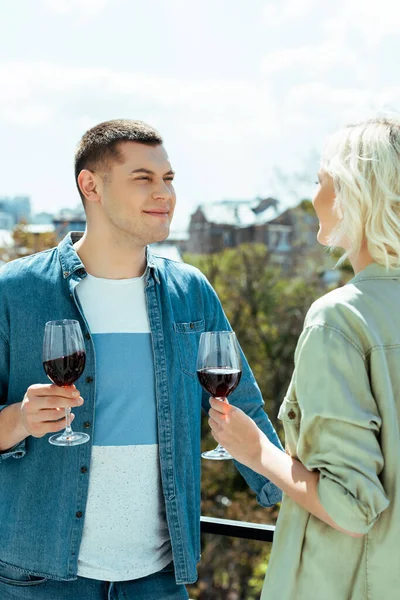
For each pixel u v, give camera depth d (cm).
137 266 182
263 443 142
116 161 173
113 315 177
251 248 1894
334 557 130
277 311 1841
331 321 130
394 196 130
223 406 145
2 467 175
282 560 135
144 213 173
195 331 187
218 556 1573
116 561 168
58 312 175
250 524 200
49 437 168
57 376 153
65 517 167
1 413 166
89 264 180
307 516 134
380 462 125
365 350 130
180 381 180
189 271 195
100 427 170
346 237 139
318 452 129
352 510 121
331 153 138
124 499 170
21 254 1655
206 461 1652
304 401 129
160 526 175
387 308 132
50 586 169
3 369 175
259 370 1812
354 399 126
